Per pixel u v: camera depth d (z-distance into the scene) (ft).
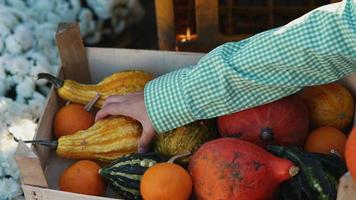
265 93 4.89
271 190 4.84
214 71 4.85
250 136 5.09
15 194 5.73
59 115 5.49
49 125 5.47
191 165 4.93
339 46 4.52
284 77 4.75
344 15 4.47
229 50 4.91
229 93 4.89
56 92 5.58
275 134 5.08
